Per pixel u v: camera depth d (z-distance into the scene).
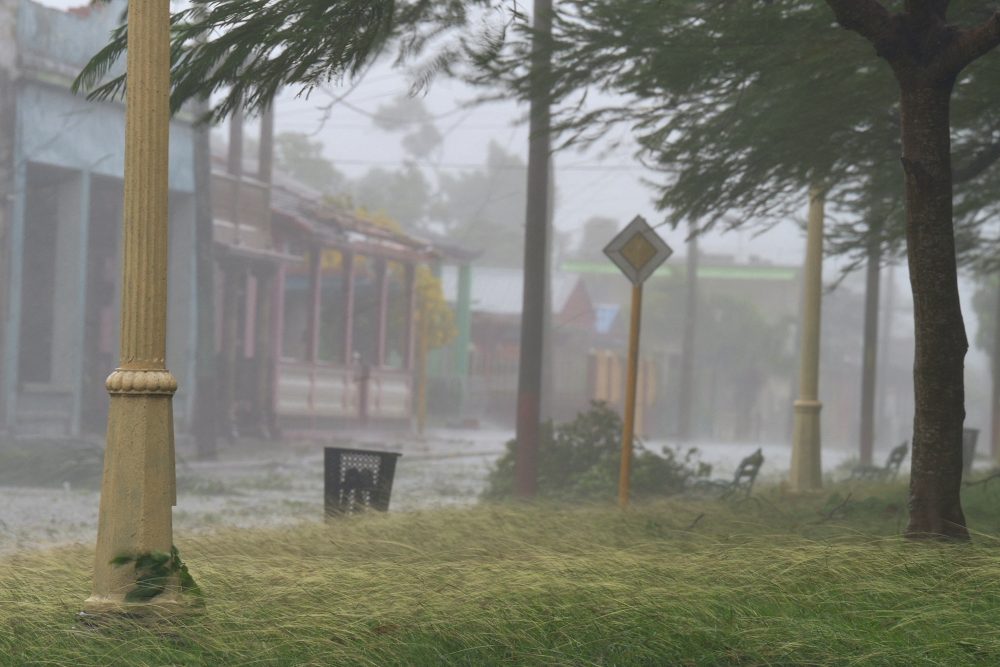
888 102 20.59
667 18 18.52
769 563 13.81
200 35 15.02
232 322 62.25
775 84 19.83
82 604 12.71
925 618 11.18
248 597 12.80
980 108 20.98
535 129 20.83
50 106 51.38
